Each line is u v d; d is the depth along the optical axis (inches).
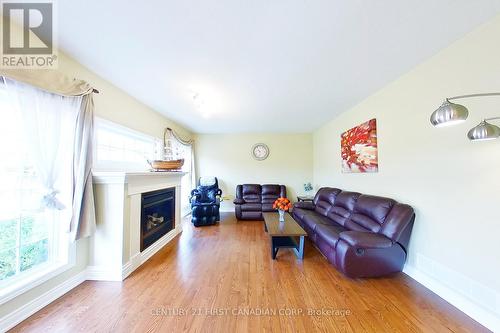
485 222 63.8
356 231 94.6
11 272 63.9
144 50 75.8
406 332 59.5
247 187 213.6
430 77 81.9
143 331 58.9
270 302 72.2
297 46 73.6
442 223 77.2
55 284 72.9
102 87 97.8
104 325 60.9
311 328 60.6
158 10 56.7
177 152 185.5
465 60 68.9
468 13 59.0
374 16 59.3
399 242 89.1
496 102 61.2
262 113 156.7
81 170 78.6
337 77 98.1
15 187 64.1
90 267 87.3
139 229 100.8
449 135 74.9
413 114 90.4
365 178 126.7
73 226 77.0
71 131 77.2
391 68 90.1
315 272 94.3
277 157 229.8
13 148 62.9
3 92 60.9
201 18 59.7
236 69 89.7
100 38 68.9
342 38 69.3
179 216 155.6
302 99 127.3
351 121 143.6
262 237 143.6
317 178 216.4
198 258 108.5
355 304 71.5
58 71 71.5
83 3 54.3
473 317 65.2
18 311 61.4
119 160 114.1
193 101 129.3
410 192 92.1
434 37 69.4
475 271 66.0
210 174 228.8
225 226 172.7
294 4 54.7
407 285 83.8
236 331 59.1
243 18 59.7
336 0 53.5
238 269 96.5
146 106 136.9
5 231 62.9
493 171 62.1
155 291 78.2
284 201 134.3
